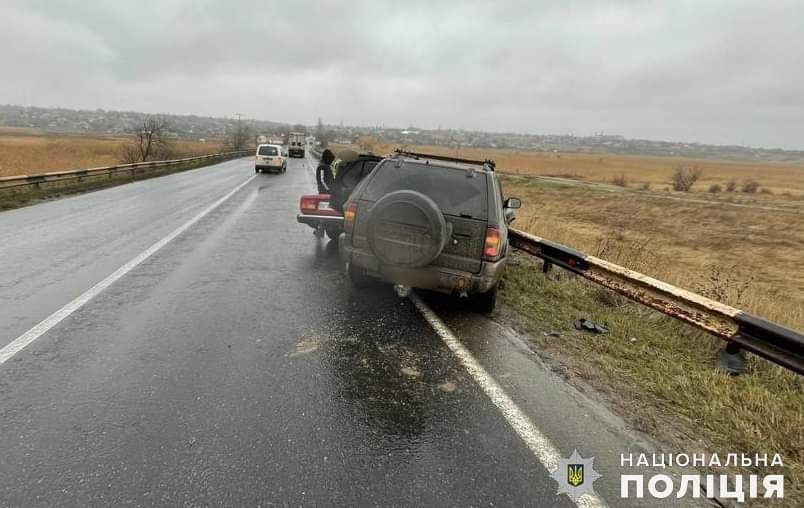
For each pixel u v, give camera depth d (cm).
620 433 296
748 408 336
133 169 2380
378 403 311
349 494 226
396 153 604
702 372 390
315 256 748
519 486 240
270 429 274
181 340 395
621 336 469
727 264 2014
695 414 326
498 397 329
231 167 3419
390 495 227
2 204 1246
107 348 372
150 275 590
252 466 241
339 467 245
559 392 343
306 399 310
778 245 2491
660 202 3816
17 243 762
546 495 235
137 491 220
